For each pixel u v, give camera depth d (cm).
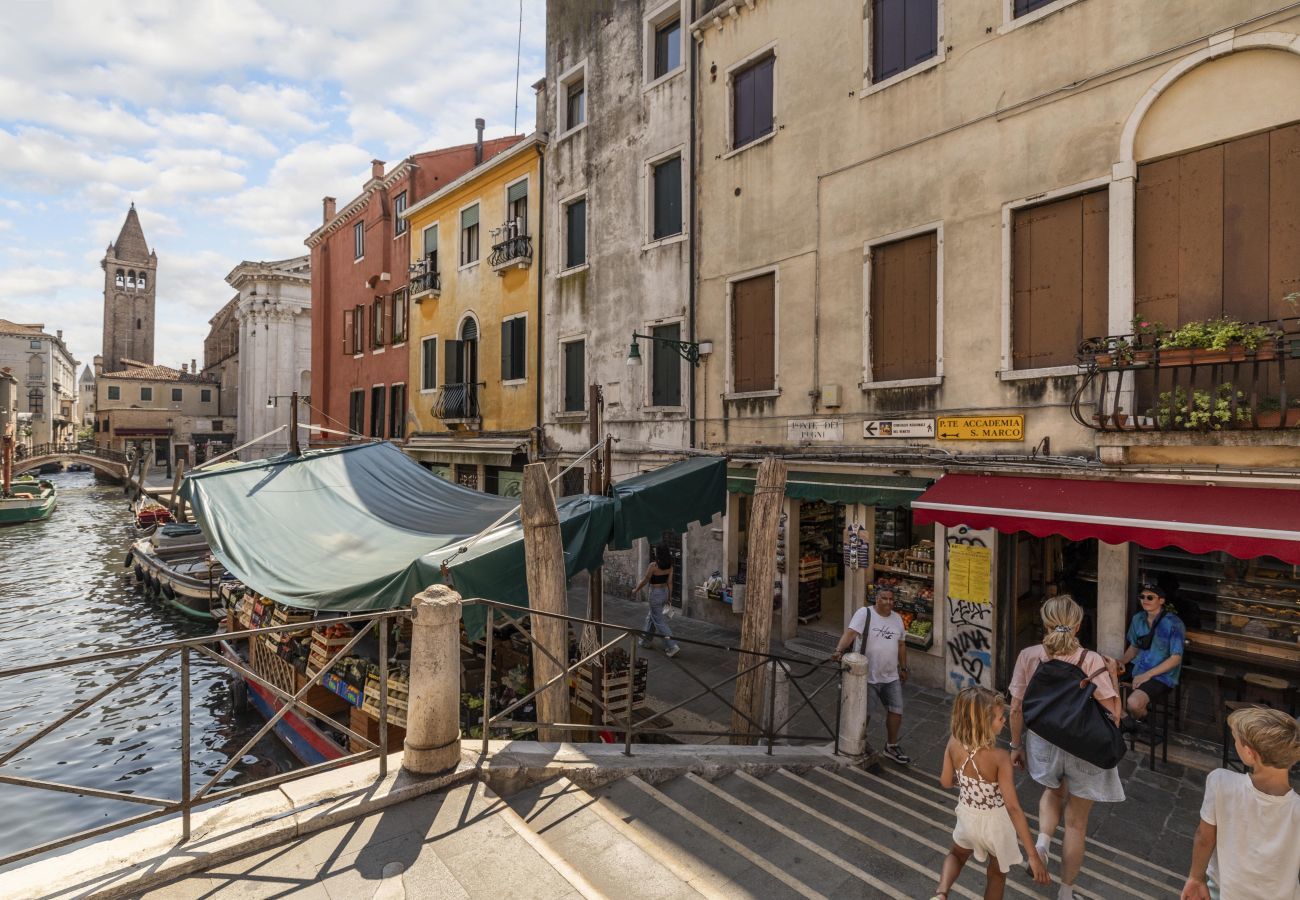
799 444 1070
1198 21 686
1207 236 686
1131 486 698
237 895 341
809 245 1055
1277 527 562
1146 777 647
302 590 801
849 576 1015
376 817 414
